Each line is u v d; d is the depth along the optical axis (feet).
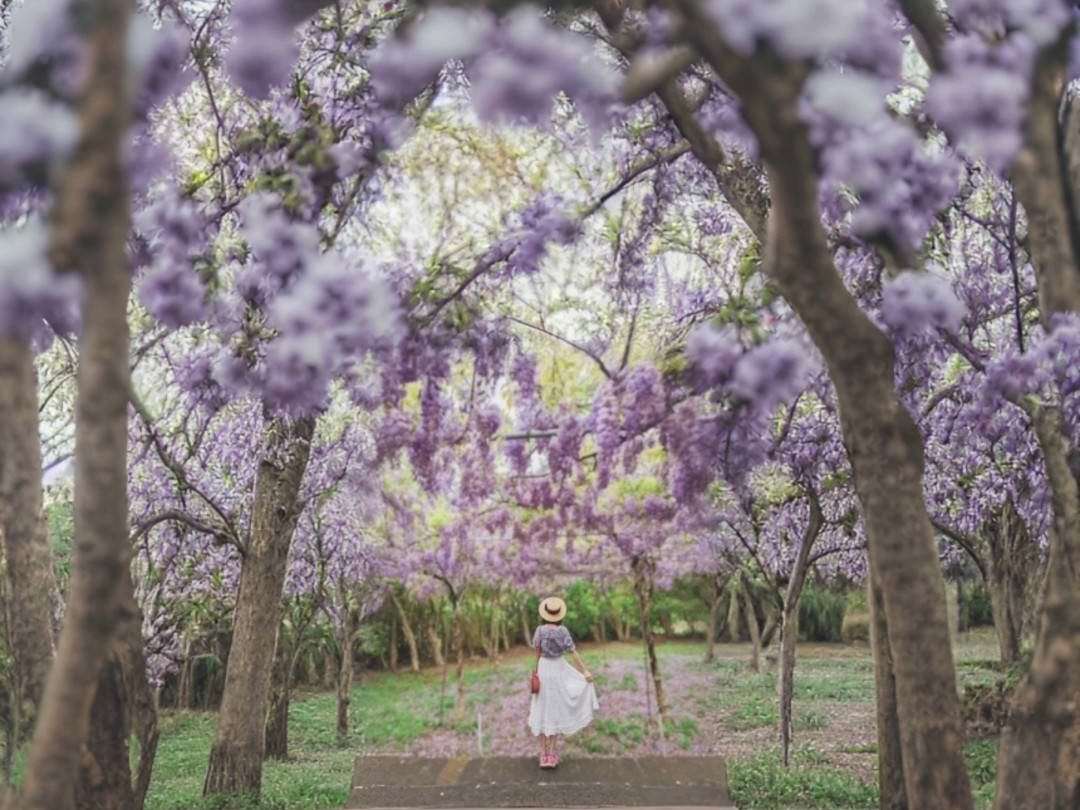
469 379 20.79
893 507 13.30
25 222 11.10
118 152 9.32
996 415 25.38
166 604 44.68
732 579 58.23
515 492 23.65
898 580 13.38
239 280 14.66
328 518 41.42
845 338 12.94
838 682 59.47
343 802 29.48
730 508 38.34
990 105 12.23
